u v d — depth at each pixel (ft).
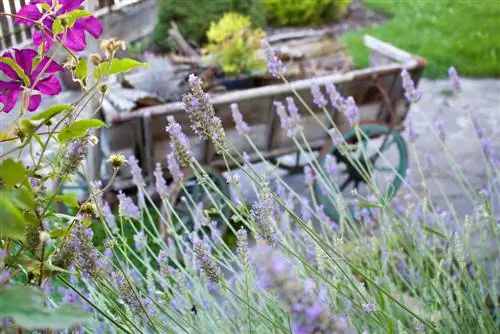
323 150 10.39
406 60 11.39
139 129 9.14
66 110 2.67
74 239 2.65
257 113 10.10
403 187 11.88
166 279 5.02
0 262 2.20
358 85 10.70
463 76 20.06
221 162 10.14
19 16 2.70
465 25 25.11
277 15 24.45
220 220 9.92
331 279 4.97
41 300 1.87
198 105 3.50
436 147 14.88
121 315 3.30
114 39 3.12
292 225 8.68
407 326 5.22
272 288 2.09
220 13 17.08
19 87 2.69
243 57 11.61
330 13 25.44
